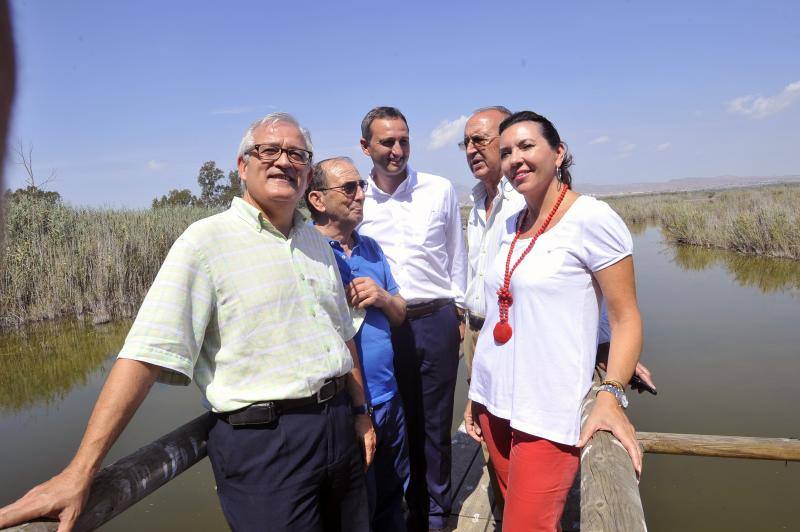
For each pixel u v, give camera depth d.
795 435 5.12
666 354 7.72
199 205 23.06
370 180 3.49
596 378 2.46
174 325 1.84
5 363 8.07
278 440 1.98
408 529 3.40
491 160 3.38
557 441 2.25
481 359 2.65
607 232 2.13
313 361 2.06
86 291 10.56
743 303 11.05
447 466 3.42
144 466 1.79
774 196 27.92
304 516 2.03
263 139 2.03
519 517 2.33
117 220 13.33
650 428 5.40
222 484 2.06
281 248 2.10
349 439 2.19
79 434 5.68
